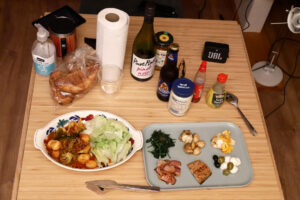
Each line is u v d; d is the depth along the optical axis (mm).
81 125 1228
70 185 1113
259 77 2459
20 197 1077
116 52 1279
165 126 1283
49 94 1317
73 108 1289
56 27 1332
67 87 1240
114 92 1350
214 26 1639
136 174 1161
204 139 1273
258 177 1199
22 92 2273
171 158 1212
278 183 1191
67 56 1325
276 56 2678
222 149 1238
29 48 2498
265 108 2400
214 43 1463
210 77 1445
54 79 1253
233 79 1459
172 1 2143
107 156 1164
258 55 2664
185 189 1142
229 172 1197
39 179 1115
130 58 1456
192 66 1467
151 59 1306
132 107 1318
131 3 2080
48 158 1128
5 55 2439
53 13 1394
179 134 1274
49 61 1305
